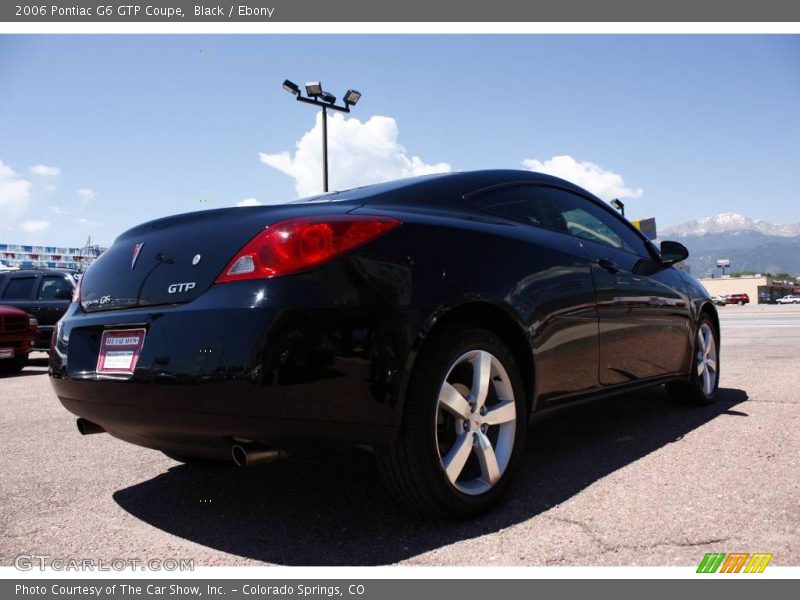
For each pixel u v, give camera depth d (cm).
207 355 191
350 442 195
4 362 843
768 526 206
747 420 362
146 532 222
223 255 207
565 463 288
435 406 207
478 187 276
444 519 219
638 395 461
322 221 200
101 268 250
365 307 194
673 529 207
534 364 249
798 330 1188
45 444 362
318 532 217
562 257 278
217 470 301
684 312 380
